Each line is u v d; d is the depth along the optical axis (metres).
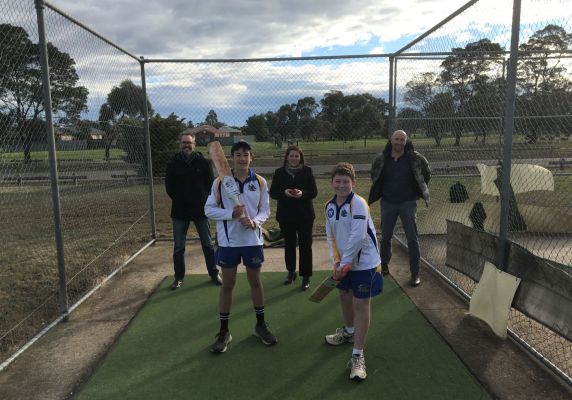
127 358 3.33
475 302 3.82
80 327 3.91
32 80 3.70
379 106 6.88
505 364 3.15
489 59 4.50
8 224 7.56
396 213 4.90
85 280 5.16
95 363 3.28
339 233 3.10
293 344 3.50
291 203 4.70
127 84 6.03
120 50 5.71
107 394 2.88
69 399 2.84
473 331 3.68
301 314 4.09
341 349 3.40
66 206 7.45
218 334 3.45
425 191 4.68
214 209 3.26
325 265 5.61
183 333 3.74
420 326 3.78
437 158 5.59
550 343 3.47
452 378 2.98
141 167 6.77
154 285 4.98
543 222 6.08
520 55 3.77
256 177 3.42
